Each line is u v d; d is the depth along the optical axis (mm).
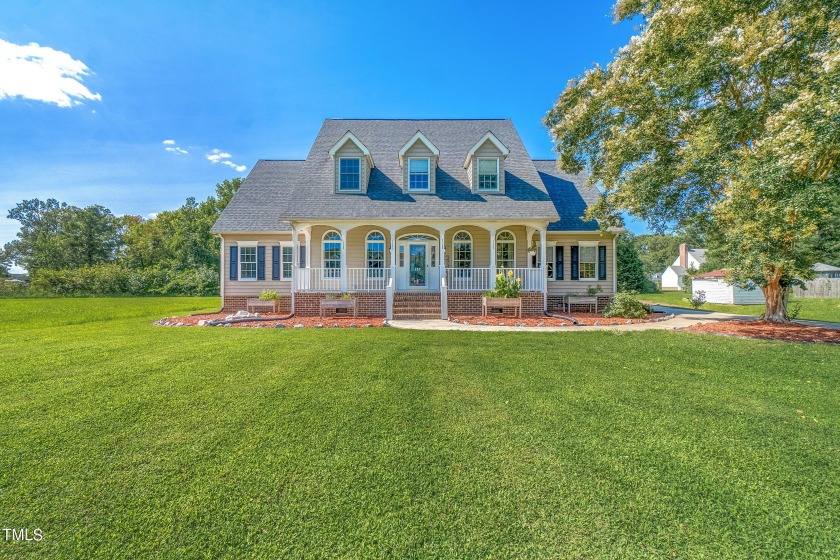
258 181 18578
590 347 7703
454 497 2652
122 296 34156
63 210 62281
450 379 5434
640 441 3508
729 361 6570
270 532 2324
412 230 15766
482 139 14562
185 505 2566
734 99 9781
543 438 3562
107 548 2195
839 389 5078
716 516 2459
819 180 7957
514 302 12898
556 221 15172
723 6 8539
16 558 2111
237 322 11875
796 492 2719
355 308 13102
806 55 8195
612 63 11141
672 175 10078
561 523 2393
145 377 5457
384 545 2221
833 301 21047
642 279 32875
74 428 3758
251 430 3729
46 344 7867
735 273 10016
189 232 43281
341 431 3711
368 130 17625
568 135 12695
